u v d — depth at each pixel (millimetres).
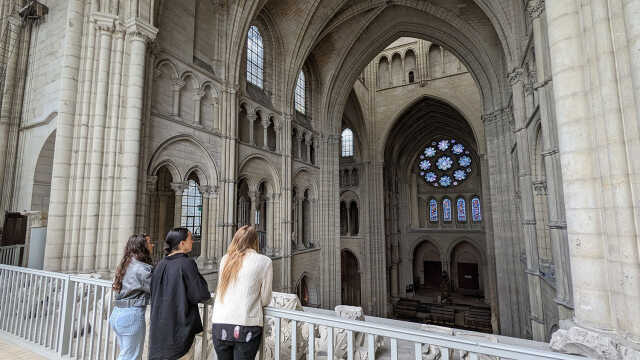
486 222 29797
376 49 25516
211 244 13867
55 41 11906
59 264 8625
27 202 11891
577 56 4812
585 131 4652
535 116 11422
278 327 3299
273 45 20328
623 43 4082
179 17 13008
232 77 15562
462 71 32438
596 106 4445
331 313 8789
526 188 13578
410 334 2596
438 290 44531
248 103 17406
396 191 44344
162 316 3293
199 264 13344
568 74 4859
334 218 25203
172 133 12273
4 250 11062
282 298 5078
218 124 14789
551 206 9148
